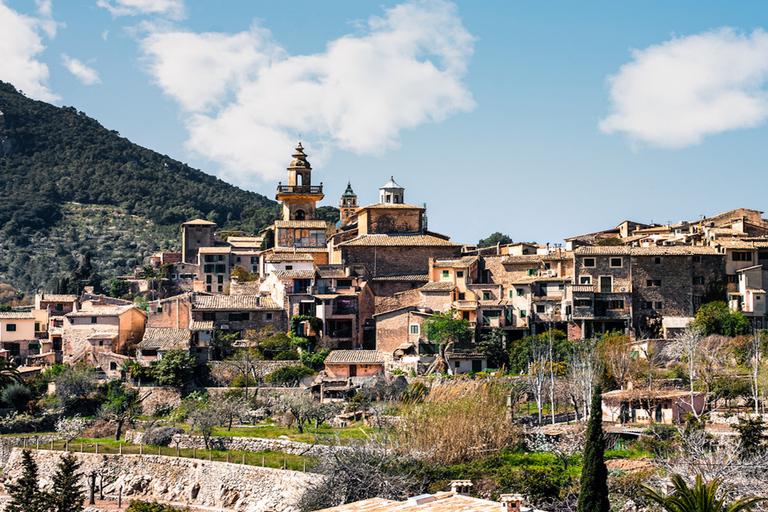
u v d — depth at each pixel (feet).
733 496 229.04
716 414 349.61
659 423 342.03
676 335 445.37
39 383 458.50
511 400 360.28
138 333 507.30
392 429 327.88
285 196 652.48
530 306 476.13
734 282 485.97
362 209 565.53
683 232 613.11
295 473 317.83
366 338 495.82
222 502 331.57
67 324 492.95
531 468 285.23
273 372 444.55
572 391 377.50
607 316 472.44
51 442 392.06
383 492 269.64
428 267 536.42
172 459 354.54
